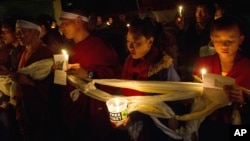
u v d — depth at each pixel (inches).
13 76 128.7
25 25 125.6
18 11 319.9
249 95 82.9
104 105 131.9
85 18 128.0
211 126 96.1
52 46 168.7
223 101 84.4
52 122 137.8
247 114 88.3
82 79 113.3
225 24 83.4
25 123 134.4
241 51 91.7
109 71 127.5
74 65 111.5
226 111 91.9
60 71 111.3
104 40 133.2
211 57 95.1
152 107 98.0
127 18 319.6
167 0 270.5
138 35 95.8
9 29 144.9
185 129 95.8
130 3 339.3
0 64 152.3
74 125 134.0
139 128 105.8
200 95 90.9
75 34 129.1
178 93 93.8
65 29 127.8
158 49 102.6
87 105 132.8
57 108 139.8
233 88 79.5
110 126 136.2
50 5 330.6
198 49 143.0
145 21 98.2
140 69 102.3
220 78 80.8
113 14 340.2
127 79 107.2
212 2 142.9
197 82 95.0
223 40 84.0
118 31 279.3
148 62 100.7
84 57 127.7
